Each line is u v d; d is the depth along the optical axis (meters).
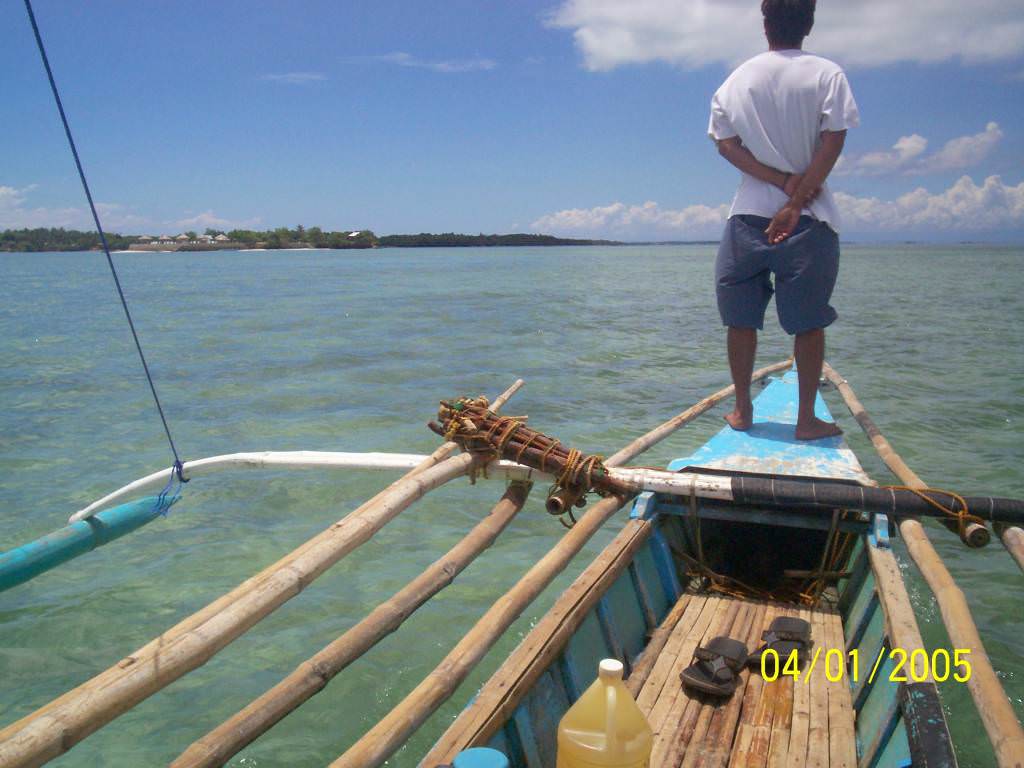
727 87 4.23
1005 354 14.64
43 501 6.68
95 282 38.34
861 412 6.07
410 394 10.77
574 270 53.16
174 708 3.99
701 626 3.60
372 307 23.61
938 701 2.36
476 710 2.35
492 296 28.22
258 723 2.10
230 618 2.24
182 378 11.83
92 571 5.40
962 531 3.43
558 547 3.27
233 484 6.94
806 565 4.47
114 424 9.10
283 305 24.31
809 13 4.13
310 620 4.77
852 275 46.56
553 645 2.73
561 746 2.01
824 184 4.20
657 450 8.12
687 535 4.46
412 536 5.91
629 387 11.40
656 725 2.86
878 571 3.30
